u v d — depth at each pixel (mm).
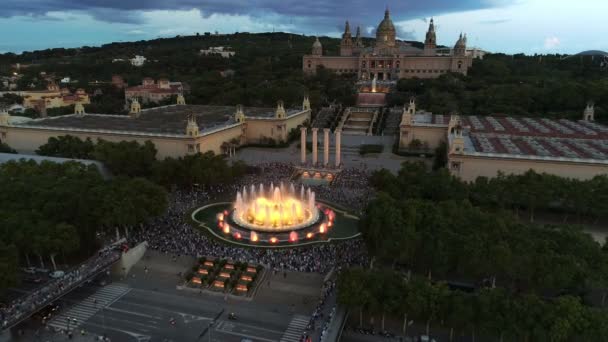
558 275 80812
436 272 93500
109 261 96250
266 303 89250
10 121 199875
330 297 87062
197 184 147375
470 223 94812
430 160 187250
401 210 99625
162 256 104812
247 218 125938
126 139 178875
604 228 121125
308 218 127000
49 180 118688
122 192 110688
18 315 77625
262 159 190750
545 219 127312
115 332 80062
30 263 101625
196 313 86188
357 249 108125
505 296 76000
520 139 167875
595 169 132500
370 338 79750
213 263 100375
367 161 186750
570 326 70062
